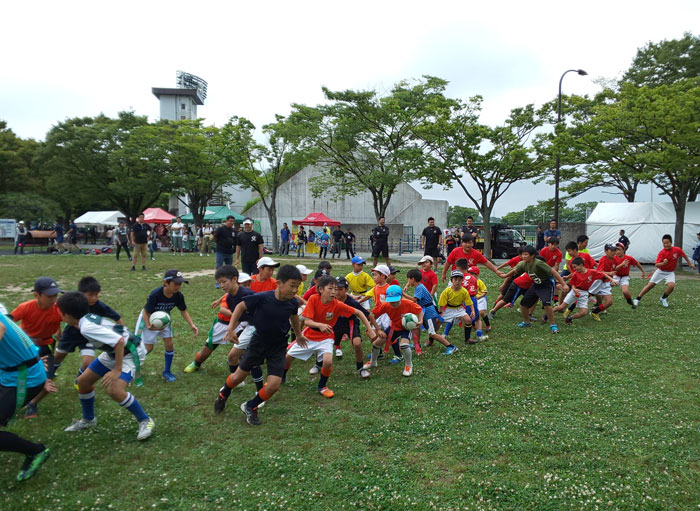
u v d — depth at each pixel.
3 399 3.73
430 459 4.11
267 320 4.77
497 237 30.42
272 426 4.74
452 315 7.80
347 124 24.59
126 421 4.77
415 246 39.59
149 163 34.38
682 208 21.73
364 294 7.90
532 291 8.91
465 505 3.45
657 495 3.58
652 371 6.41
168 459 4.05
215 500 3.48
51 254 26.23
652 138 20.55
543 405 5.26
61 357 5.10
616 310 10.88
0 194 38.25
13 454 4.09
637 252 25.41
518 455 4.18
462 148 24.00
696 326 9.15
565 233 29.38
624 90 21.03
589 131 22.33
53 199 43.09
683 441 4.42
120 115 40.25
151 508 3.37
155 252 31.03
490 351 7.45
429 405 5.30
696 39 27.02
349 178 29.42
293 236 34.34
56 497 3.46
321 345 5.68
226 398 5.04
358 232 38.16
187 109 65.12
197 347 7.51
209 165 35.25
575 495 3.57
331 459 4.09
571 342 7.93
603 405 5.26
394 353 7.46
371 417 4.97
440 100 24.30
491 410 5.18
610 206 27.27
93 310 4.82
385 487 3.67
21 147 43.19
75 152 36.09
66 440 4.34
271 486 3.67
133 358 4.62
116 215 39.84
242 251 11.29
